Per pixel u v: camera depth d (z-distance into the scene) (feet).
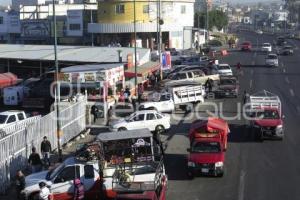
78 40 345.31
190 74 173.58
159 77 188.34
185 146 101.65
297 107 143.02
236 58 305.32
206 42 417.08
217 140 82.89
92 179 70.74
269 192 73.56
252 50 373.61
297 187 75.66
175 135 111.96
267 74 221.25
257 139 105.70
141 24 310.24
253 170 84.89
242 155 94.38
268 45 359.87
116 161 73.82
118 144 77.36
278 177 80.84
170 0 320.70
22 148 86.07
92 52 210.18
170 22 323.37
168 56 206.59
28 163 84.74
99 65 156.15
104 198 70.54
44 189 65.72
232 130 115.24
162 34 330.95
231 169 85.71
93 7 388.78
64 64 201.57
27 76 209.56
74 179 69.05
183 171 85.15
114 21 317.63
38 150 93.61
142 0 310.04
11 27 358.23
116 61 191.31
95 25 320.09
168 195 72.95
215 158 80.28
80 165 71.20
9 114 109.70
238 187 76.13
